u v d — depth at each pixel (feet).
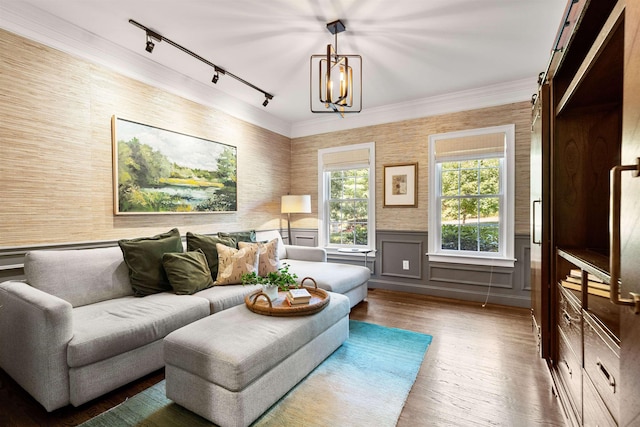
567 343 5.08
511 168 11.09
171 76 10.14
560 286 5.61
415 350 7.67
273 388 5.43
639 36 2.33
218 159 11.85
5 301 6.02
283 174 15.57
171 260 8.18
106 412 5.33
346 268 11.39
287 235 15.92
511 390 6.01
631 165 2.34
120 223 8.87
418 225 12.91
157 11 7.14
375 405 5.54
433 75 10.42
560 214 5.82
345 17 7.34
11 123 6.77
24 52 6.94
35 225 7.16
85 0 6.73
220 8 7.03
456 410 5.43
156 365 6.40
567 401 4.97
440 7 6.95
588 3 3.76
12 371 5.92
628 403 2.50
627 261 2.49
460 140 11.96
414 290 13.05
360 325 9.37
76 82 7.86
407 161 13.07
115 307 6.80
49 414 5.26
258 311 6.55
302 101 12.92
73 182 7.83
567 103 5.08
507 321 9.66
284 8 7.03
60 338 5.18
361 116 14.12
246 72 10.28
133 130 9.08
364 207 14.39
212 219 11.74
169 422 5.08
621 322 2.61
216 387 4.89
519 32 7.89
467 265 11.97
